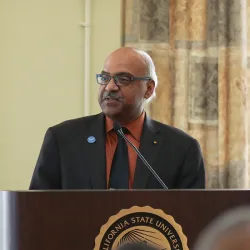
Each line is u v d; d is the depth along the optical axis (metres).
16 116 11.12
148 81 7.34
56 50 11.30
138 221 4.21
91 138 7.16
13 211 4.16
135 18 10.98
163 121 11.01
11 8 11.19
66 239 4.15
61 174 7.07
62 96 11.28
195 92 11.12
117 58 7.13
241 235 4.27
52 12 11.33
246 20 11.71
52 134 7.29
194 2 11.16
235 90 11.18
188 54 11.20
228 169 11.16
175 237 4.23
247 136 11.48
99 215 4.18
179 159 7.32
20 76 11.16
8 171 11.07
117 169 6.98
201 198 4.28
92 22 11.45
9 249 4.15
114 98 7.00
